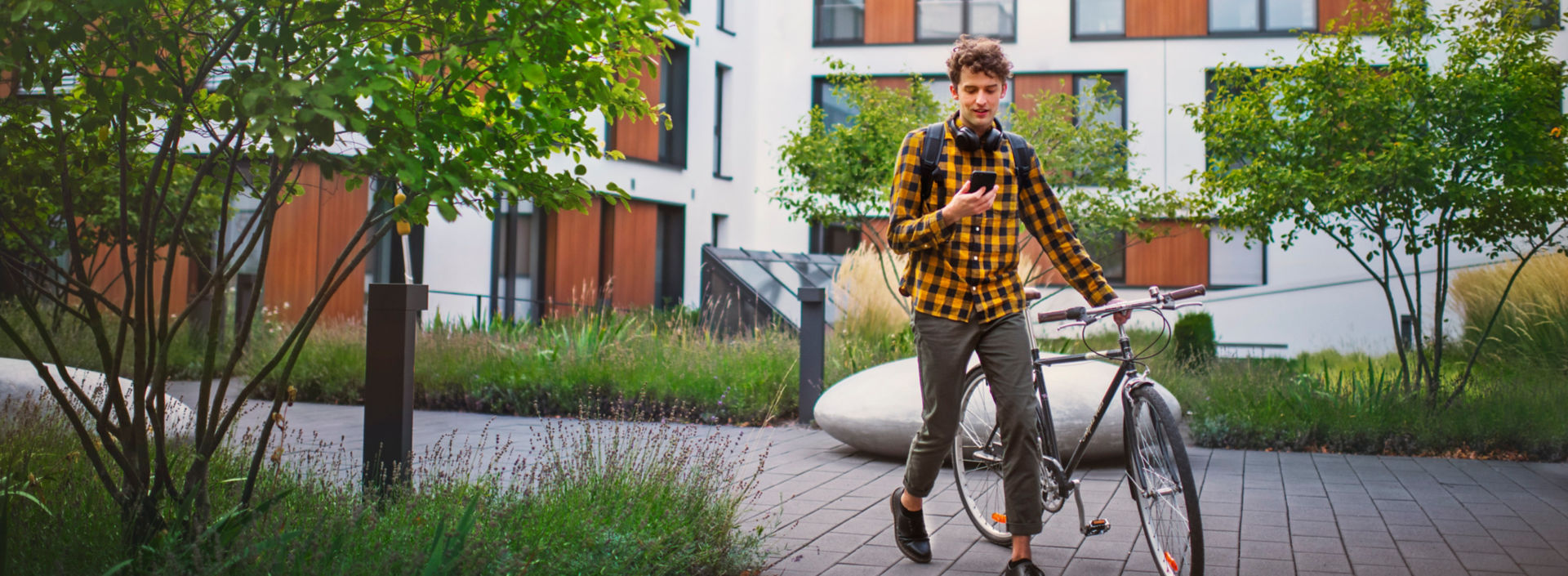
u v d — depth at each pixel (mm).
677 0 2256
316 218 11086
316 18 2223
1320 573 3184
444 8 2264
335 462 3615
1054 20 16250
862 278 10234
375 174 2406
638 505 3209
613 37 2387
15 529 2506
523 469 3561
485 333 9547
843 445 6188
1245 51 15555
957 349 2922
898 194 3012
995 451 3564
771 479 4984
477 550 2418
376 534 2674
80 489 2992
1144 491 2916
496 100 2512
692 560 2861
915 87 10430
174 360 9664
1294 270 14883
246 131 2242
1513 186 6438
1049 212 3088
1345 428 6164
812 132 10555
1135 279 15609
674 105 15062
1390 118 6648
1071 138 9977
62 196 2564
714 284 12008
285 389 2750
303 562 2285
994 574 3152
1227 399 6793
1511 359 8383
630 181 13992
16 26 2041
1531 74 6371
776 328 9961
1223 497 4555
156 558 2330
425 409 8312
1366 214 6895
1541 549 3510
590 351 8711
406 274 5324
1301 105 6938
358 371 8484
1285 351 14719
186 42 2357
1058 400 5199
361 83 2043
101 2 2010
